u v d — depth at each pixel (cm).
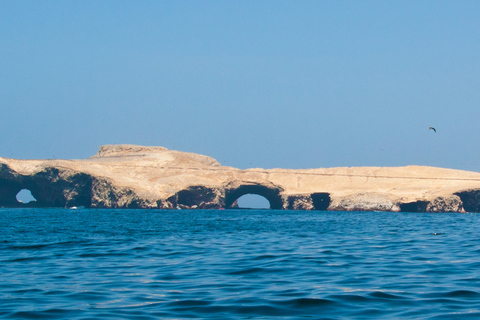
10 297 2938
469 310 2577
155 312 2572
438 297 2888
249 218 16200
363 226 11062
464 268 3997
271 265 4225
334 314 2527
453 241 6625
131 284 3359
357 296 2919
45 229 9594
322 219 15700
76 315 2506
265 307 2666
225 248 5731
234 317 2473
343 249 5566
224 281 3462
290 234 8188
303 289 3144
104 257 4881
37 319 2431
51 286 3291
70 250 5531
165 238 7281
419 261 4453
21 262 4503
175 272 3878
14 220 13825
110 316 2486
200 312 2572
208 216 17925
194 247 5862
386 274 3728
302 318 2452
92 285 3325
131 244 6262
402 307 2658
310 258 4706
